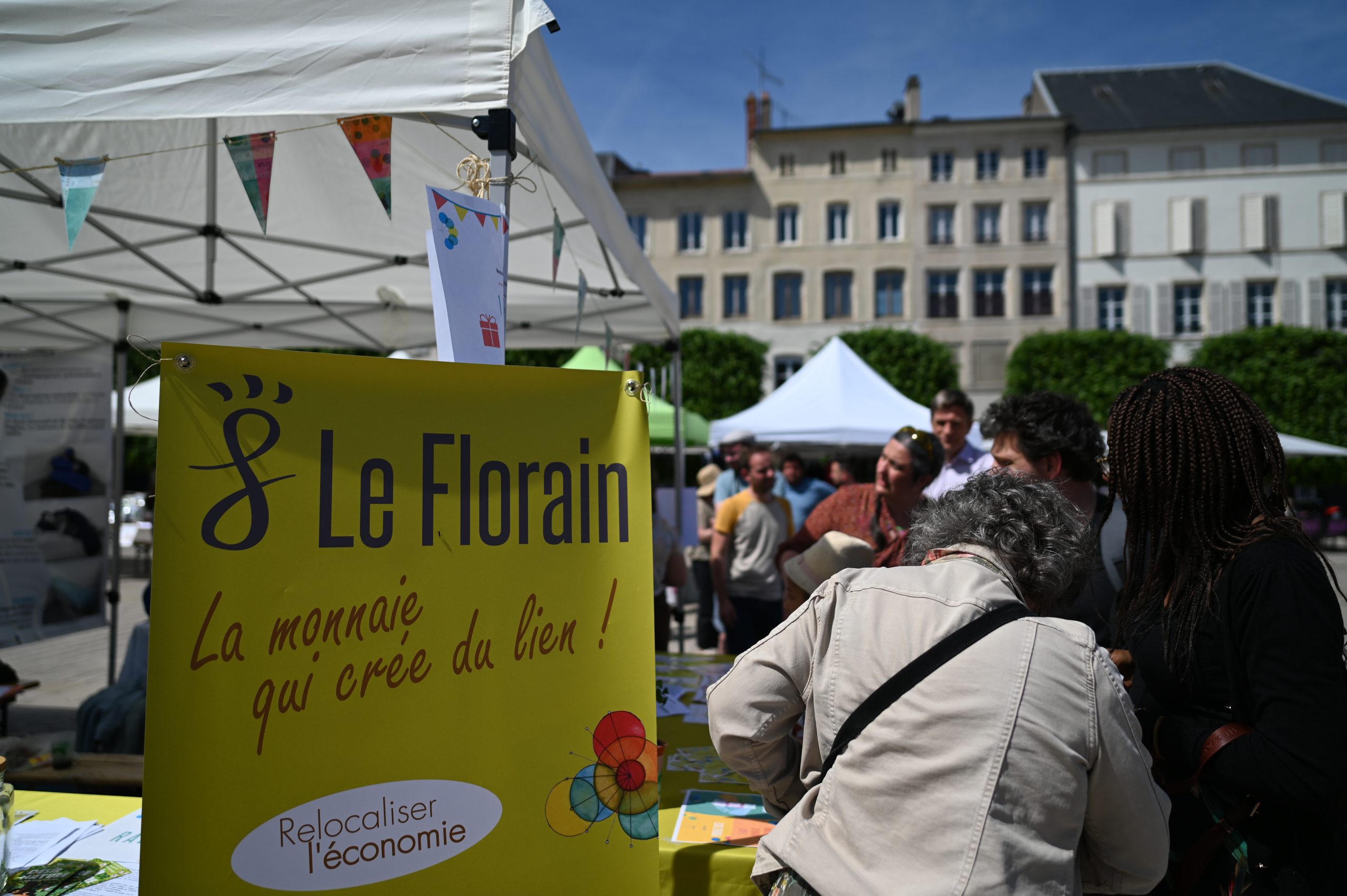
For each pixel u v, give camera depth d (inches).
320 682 46.1
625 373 56.7
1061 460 81.7
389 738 47.2
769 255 1239.5
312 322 206.2
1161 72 1359.5
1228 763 46.9
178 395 44.9
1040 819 40.5
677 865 59.2
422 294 194.1
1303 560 47.3
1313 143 1211.9
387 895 46.1
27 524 182.1
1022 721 41.4
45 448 185.5
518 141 80.7
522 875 49.2
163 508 43.9
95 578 190.7
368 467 48.9
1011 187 1218.0
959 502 52.7
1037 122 1214.9
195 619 44.0
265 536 46.0
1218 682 50.3
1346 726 43.4
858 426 336.5
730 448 247.1
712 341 1112.2
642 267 144.3
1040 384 1040.2
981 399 1206.9
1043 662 42.8
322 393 48.5
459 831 48.1
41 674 256.7
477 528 51.2
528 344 219.1
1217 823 49.5
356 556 47.9
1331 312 1207.6
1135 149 1222.9
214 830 43.3
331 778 45.7
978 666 43.0
